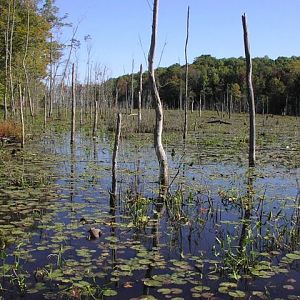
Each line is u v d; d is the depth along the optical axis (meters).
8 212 7.64
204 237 6.56
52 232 6.58
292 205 8.46
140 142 21.22
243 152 17.56
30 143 19.72
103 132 26.52
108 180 10.78
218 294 4.62
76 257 5.57
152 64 9.41
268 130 32.78
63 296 4.53
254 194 9.44
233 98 66.69
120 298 4.48
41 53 31.88
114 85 52.88
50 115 37.19
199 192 9.50
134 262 5.41
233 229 6.99
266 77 70.88
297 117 55.81
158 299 4.47
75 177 11.13
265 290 4.75
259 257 5.77
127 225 6.94
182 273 5.13
